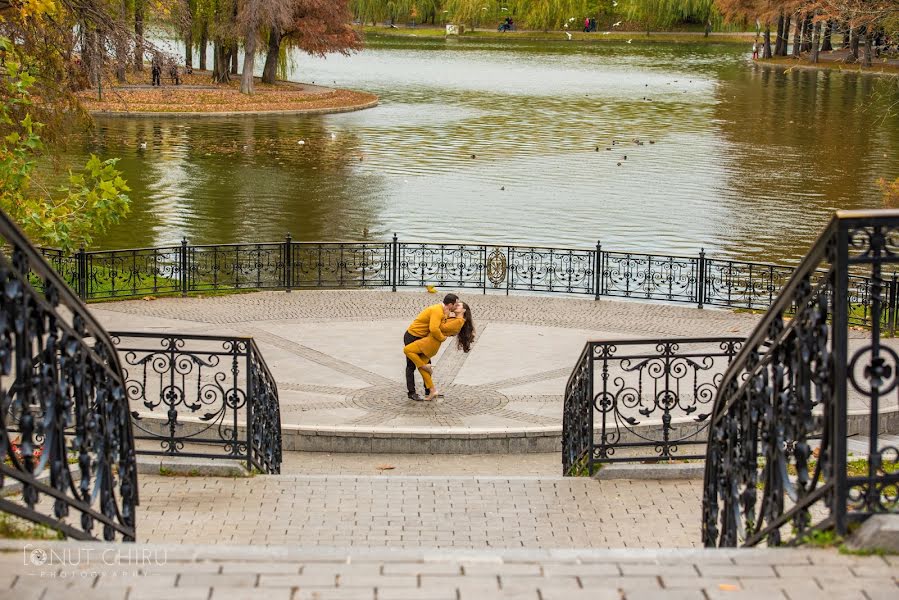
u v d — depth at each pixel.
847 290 5.08
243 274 27.94
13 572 5.00
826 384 5.32
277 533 9.69
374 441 14.93
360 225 35.38
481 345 20.62
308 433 14.95
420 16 145.12
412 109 69.06
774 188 42.16
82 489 6.40
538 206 38.69
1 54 19.89
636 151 51.66
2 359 5.17
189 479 11.41
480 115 65.75
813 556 5.23
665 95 77.25
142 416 14.88
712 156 50.06
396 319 22.56
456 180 43.84
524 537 9.83
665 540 9.73
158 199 38.62
